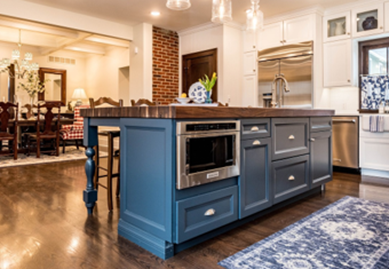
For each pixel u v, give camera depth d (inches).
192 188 70.0
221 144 75.7
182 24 221.0
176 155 65.8
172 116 63.7
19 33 255.4
